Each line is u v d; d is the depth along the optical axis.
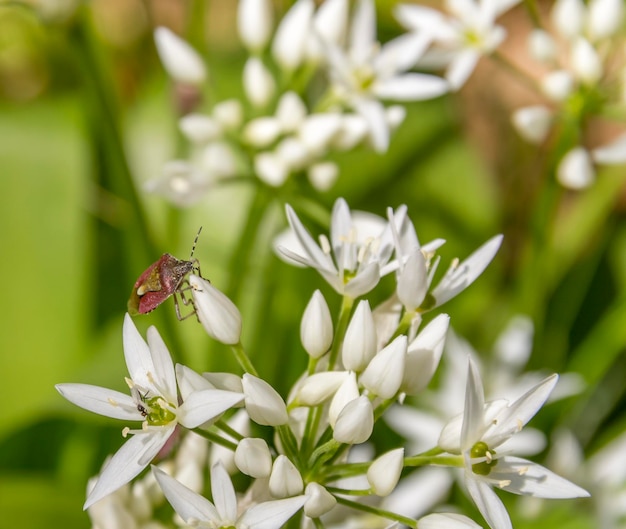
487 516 0.26
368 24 0.33
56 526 0.30
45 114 0.35
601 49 0.33
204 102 0.36
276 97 0.36
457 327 0.36
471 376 0.26
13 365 0.33
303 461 0.27
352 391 0.26
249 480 0.31
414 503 0.32
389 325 0.27
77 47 0.33
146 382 0.26
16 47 0.40
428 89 0.33
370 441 0.34
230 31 0.44
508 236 0.41
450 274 0.28
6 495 0.30
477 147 0.43
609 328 0.35
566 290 0.37
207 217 0.35
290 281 0.34
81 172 0.34
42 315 0.34
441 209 0.36
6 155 0.34
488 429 0.26
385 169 0.36
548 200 0.34
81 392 0.26
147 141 0.36
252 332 0.34
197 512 0.26
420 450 0.33
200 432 0.26
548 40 0.33
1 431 0.32
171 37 0.33
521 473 0.26
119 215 0.36
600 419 0.35
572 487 0.26
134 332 0.27
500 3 0.34
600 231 0.38
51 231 0.34
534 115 0.33
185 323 0.35
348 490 0.27
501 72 0.44
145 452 0.26
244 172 0.33
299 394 0.27
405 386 0.27
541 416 0.35
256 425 0.32
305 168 0.33
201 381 0.26
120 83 0.42
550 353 0.36
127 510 0.28
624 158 0.32
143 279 0.27
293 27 0.33
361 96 0.33
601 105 0.33
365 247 0.28
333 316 0.34
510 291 0.38
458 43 0.34
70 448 0.33
